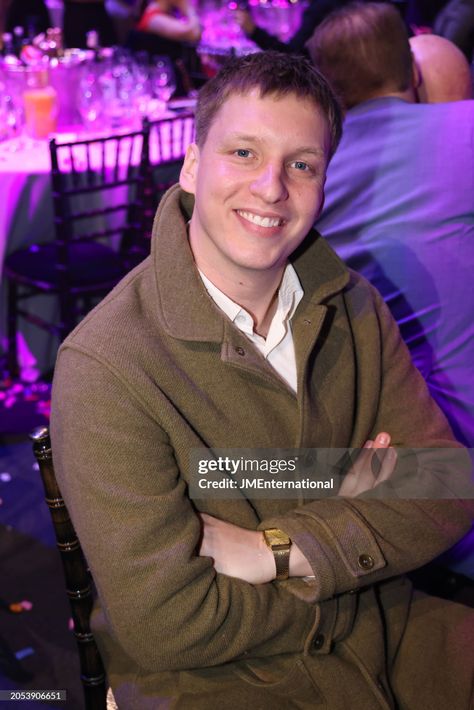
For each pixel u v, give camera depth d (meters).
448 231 1.74
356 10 1.89
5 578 2.35
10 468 2.83
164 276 1.24
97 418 1.16
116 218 3.21
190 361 1.23
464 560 1.66
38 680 1.99
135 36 4.23
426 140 1.77
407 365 1.48
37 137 3.22
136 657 1.19
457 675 1.35
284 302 1.33
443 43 2.19
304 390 1.30
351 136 1.86
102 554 1.17
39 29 4.36
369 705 1.29
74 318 3.01
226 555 1.23
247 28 3.88
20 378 3.26
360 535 1.27
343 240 1.83
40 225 3.09
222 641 1.19
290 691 1.28
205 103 1.22
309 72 1.20
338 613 1.30
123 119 3.43
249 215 1.19
